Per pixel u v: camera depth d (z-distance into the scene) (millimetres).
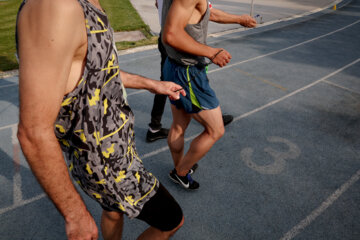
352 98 3967
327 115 3492
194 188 2219
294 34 7781
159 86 1340
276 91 4203
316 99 3938
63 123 790
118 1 11891
